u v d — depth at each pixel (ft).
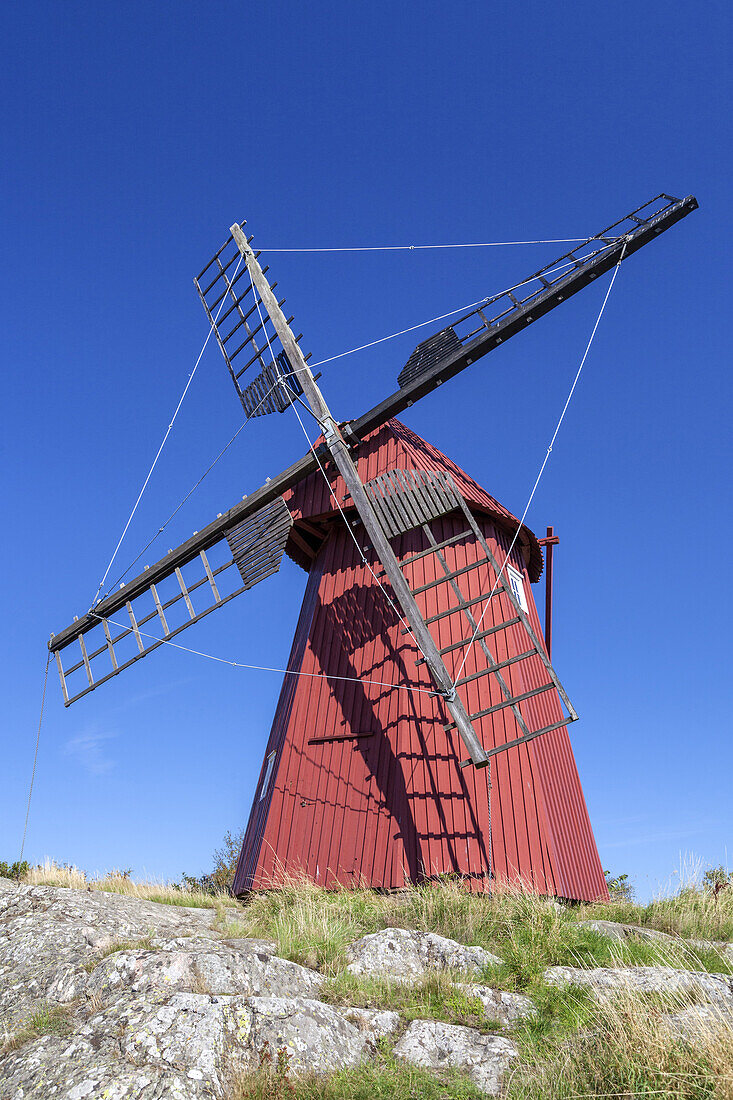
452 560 54.29
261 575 54.54
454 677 50.65
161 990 25.73
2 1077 22.65
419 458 55.72
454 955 31.99
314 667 54.39
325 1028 25.17
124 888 48.62
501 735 48.62
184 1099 21.26
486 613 52.44
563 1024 26.45
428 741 48.93
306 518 57.16
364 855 46.78
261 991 26.73
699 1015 23.36
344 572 56.85
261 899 42.60
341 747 50.90
